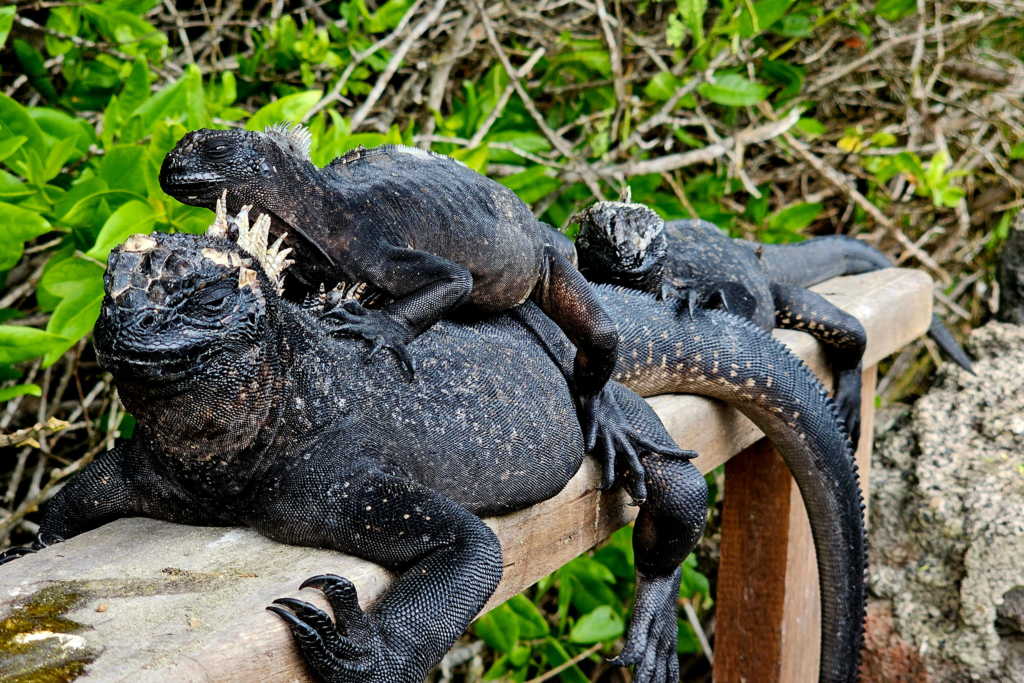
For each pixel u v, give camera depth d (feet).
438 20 24.95
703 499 13.43
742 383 15.94
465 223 11.41
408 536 9.42
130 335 8.15
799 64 30.19
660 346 15.51
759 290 19.89
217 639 7.73
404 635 8.69
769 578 19.21
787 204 32.24
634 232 16.14
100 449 18.54
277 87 23.47
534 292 12.67
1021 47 33.68
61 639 7.77
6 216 13.44
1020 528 20.44
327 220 10.35
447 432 10.49
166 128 15.16
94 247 13.85
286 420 9.43
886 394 34.01
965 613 20.51
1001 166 33.12
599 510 13.16
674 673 14.49
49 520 10.49
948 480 21.98
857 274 25.44
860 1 30.53
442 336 11.16
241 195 9.90
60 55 20.31
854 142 29.19
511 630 20.90
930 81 28.81
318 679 8.34
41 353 13.50
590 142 25.98
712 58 25.90
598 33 28.94
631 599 25.36
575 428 12.14
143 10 19.54
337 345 10.02
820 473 16.66
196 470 9.41
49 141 17.13
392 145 12.38
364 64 23.73
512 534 11.37
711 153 24.85
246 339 8.68
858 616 17.17
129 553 9.47
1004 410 22.80
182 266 8.39
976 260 33.14
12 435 12.64
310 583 8.03
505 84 24.39
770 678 19.34
